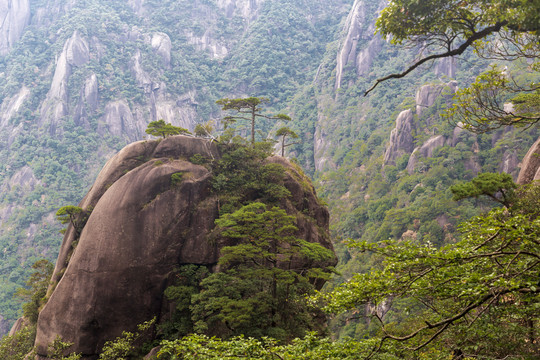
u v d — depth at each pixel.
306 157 162.62
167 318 33.19
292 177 41.00
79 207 37.59
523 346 10.19
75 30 189.62
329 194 129.12
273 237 29.31
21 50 199.38
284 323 29.08
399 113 124.44
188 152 38.88
